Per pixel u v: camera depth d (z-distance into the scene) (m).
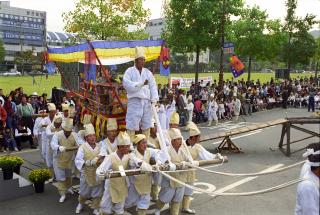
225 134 13.19
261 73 71.88
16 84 36.53
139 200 6.97
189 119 18.66
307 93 29.53
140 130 8.22
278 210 8.15
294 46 36.47
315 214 4.19
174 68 42.00
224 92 23.66
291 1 36.09
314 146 4.35
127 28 23.31
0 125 13.21
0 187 8.55
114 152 6.76
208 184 9.90
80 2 22.66
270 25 32.62
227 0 22.16
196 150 7.54
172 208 7.46
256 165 11.92
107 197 6.79
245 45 32.47
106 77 8.61
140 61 7.91
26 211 7.99
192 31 22.70
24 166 11.51
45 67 12.52
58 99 16.98
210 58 71.62
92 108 10.02
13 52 100.56
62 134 8.51
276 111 26.45
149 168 6.38
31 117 13.63
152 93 8.16
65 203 8.48
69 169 8.59
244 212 8.02
